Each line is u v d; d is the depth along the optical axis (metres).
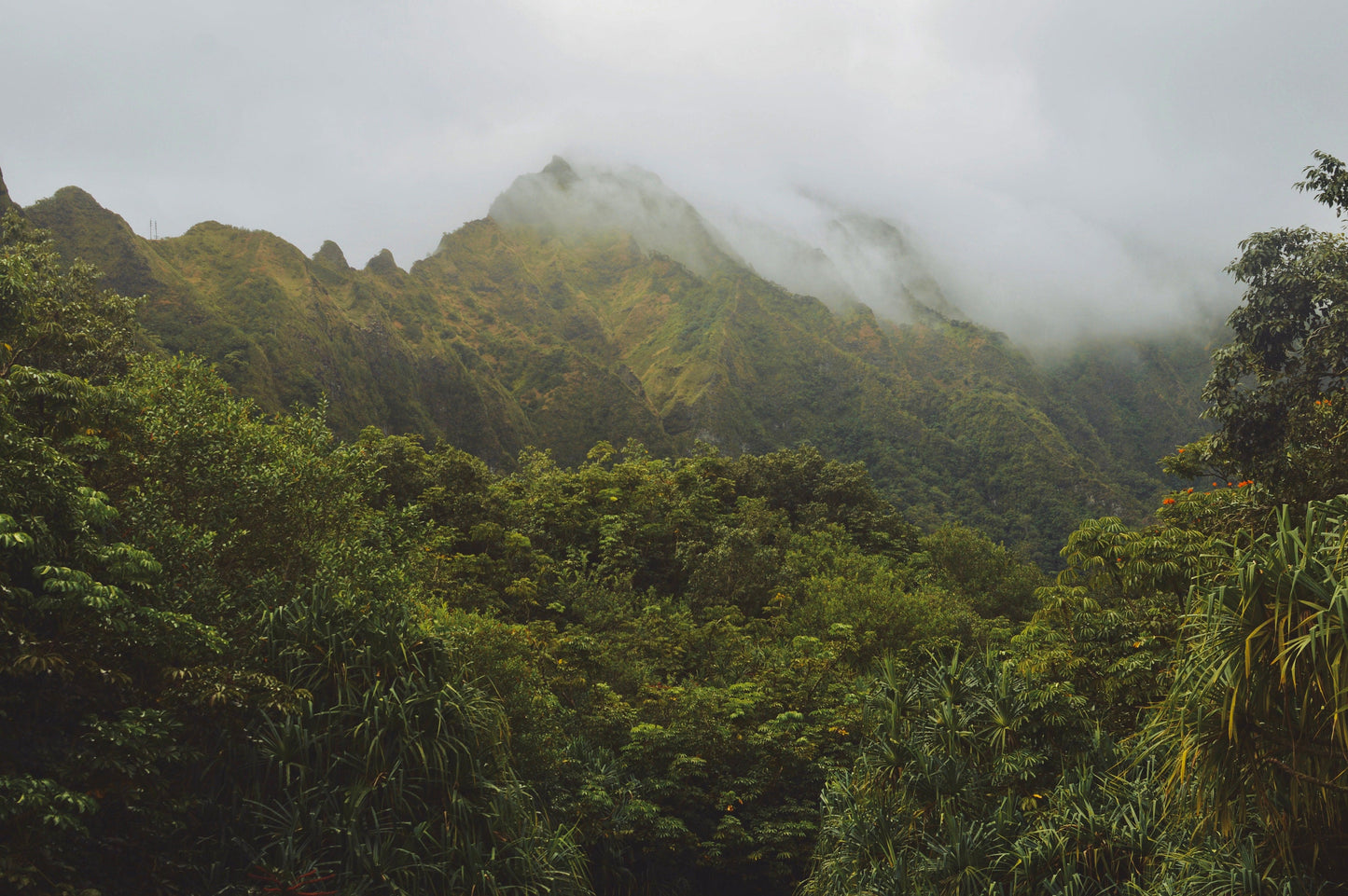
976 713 9.20
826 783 11.80
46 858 5.68
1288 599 4.77
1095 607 10.73
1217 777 5.34
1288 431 11.63
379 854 7.17
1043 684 9.48
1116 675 9.34
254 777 7.41
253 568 9.58
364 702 7.88
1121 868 7.13
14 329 9.00
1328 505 5.41
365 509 11.85
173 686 7.15
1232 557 5.88
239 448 9.79
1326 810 5.18
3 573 6.02
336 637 8.23
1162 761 7.46
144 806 6.68
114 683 6.80
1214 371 12.34
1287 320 11.70
